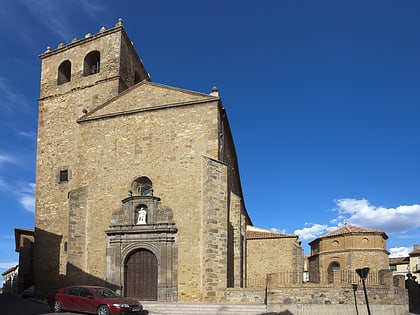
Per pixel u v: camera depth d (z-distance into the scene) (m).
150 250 25.91
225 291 24.28
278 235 36.72
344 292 22.11
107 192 28.14
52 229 30.98
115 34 34.00
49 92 35.16
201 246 25.25
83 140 29.89
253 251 36.75
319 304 21.80
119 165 28.45
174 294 24.78
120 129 29.19
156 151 27.88
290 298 21.97
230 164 34.88
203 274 24.50
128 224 26.59
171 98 28.72
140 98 29.58
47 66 36.12
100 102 32.81
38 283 30.05
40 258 30.66
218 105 27.70
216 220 25.23
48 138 33.66
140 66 38.34
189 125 27.70
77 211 27.75
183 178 26.78
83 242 27.45
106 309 19.52
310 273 49.75
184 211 26.12
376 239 44.16
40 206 31.98
